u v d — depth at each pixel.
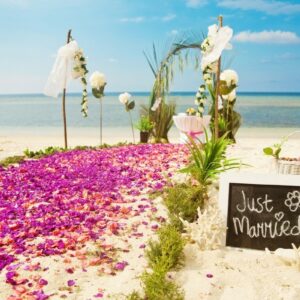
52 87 8.78
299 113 40.34
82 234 3.49
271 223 3.11
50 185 5.28
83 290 2.58
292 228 3.07
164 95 11.16
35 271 2.81
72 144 13.62
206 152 4.48
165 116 11.17
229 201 3.21
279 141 13.05
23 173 6.08
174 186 4.52
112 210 4.20
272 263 2.89
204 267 2.82
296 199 3.09
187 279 2.64
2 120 34.69
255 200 3.16
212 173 4.43
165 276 2.62
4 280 2.67
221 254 3.02
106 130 22.84
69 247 3.19
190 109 9.35
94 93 9.93
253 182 3.18
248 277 2.66
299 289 2.49
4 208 4.33
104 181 5.46
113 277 2.75
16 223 3.74
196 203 3.84
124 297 2.44
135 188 5.11
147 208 4.27
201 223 3.22
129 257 3.07
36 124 29.91
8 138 16.23
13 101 75.50
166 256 2.70
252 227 3.14
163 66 10.92
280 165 4.62
